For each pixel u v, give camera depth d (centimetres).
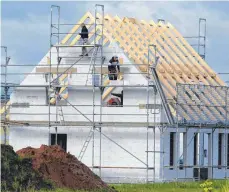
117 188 5206
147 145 6034
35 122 6288
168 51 6800
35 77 6419
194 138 6575
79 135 6303
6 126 6394
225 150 6800
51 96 6412
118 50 6288
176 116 6166
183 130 6331
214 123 6531
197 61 6994
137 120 6206
